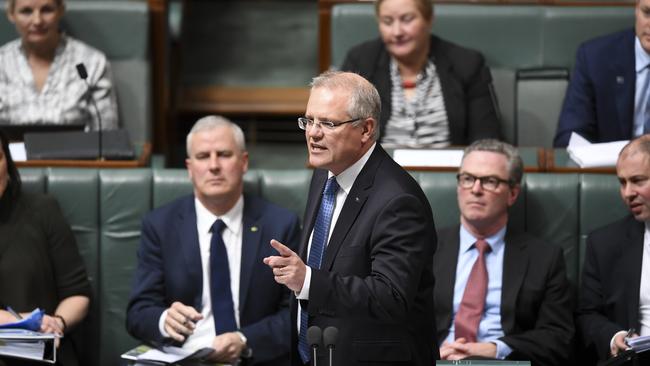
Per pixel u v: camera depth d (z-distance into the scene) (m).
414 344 8.41
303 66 20.58
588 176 11.50
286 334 10.73
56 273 11.09
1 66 14.20
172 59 18.59
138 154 12.77
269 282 10.93
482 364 7.93
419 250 8.09
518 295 10.64
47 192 11.55
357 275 8.22
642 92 13.38
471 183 10.73
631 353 9.23
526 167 12.04
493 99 13.63
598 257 10.84
